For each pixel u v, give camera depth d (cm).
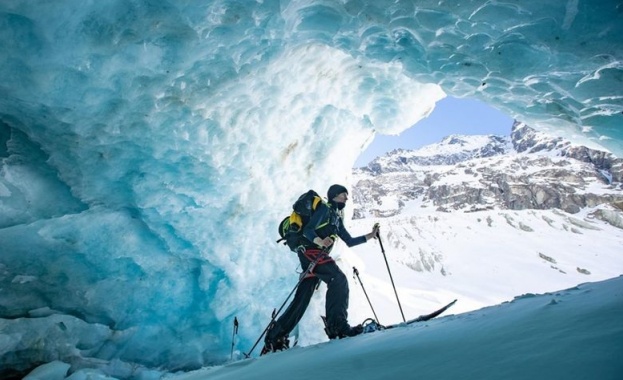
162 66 454
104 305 536
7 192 473
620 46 284
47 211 503
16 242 476
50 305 502
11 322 450
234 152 609
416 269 5369
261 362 291
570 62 321
